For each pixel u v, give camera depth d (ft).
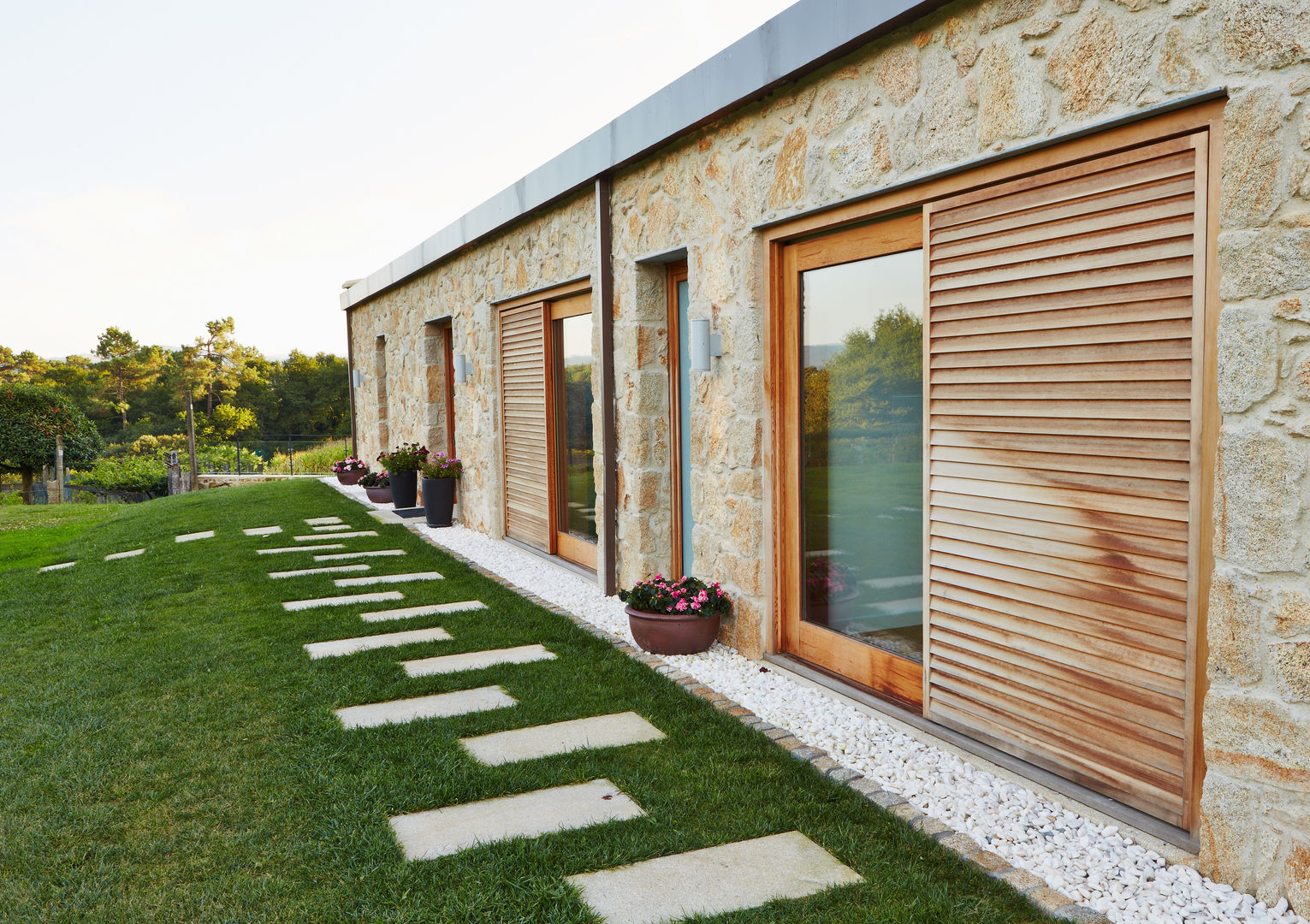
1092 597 9.00
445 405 35.50
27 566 27.09
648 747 11.00
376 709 12.50
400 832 8.79
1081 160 8.86
